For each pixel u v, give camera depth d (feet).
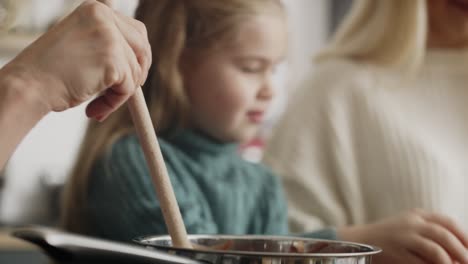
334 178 4.85
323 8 10.41
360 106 5.00
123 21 1.85
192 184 3.35
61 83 1.74
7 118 1.70
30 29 8.14
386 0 5.06
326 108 4.95
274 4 3.47
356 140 5.01
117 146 3.31
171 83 3.37
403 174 4.93
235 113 3.38
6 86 1.72
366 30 5.16
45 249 1.09
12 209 8.18
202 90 3.39
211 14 3.34
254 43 3.34
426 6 5.23
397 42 5.07
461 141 5.22
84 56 1.74
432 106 5.20
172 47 3.37
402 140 4.97
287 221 4.08
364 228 2.80
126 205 3.15
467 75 5.32
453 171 5.03
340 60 5.19
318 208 4.69
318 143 4.90
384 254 2.65
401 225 2.68
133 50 1.84
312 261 1.48
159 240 1.75
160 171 1.75
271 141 5.06
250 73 3.40
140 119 1.76
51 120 8.57
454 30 5.24
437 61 5.30
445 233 2.60
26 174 8.38
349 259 1.55
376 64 5.15
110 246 1.14
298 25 10.24
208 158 3.53
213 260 1.47
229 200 3.51
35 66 1.75
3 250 6.69
